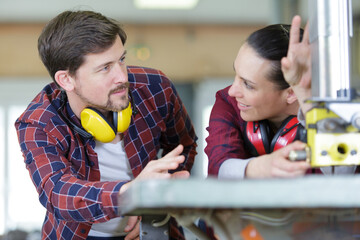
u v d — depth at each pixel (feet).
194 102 29.91
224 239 3.23
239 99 4.34
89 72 5.11
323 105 3.06
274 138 4.42
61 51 5.13
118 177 6.02
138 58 29.45
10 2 25.64
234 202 2.51
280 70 4.07
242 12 27.63
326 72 3.23
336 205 2.53
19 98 29.12
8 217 27.76
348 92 3.14
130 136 5.83
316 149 3.04
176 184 2.50
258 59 4.09
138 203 2.49
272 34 4.14
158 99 6.03
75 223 5.73
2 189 28.12
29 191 28.32
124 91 5.23
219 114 4.83
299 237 3.18
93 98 5.21
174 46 29.66
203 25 29.60
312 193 2.52
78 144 5.57
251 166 3.70
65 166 5.22
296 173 3.18
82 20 5.12
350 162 3.04
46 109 5.49
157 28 29.53
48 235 6.15
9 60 28.78
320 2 3.24
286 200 2.52
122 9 26.96
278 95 4.22
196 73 29.84
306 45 3.66
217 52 29.81
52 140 5.42
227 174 3.90
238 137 4.67
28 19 28.19
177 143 6.67
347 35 3.24
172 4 25.29
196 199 2.50
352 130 3.05
